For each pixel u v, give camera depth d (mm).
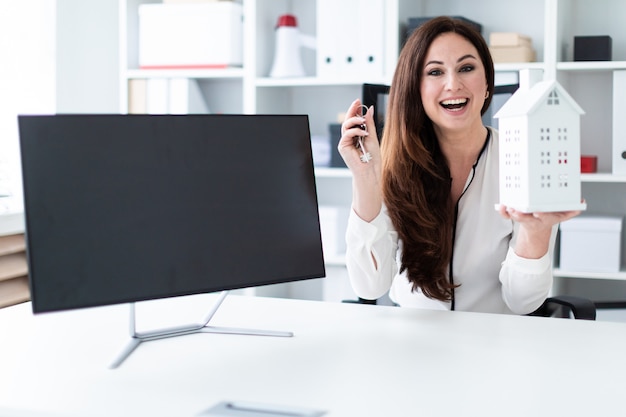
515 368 1279
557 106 1399
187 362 1312
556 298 2066
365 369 1269
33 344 1425
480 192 1971
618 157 2867
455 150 1983
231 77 3355
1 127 3020
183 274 1379
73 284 1279
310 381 1207
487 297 1975
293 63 3312
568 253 2914
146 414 1074
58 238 1271
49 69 3170
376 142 1742
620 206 3160
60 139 1284
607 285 3225
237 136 1450
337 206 3363
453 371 1259
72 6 3270
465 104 1892
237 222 1438
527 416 1062
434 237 1911
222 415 1071
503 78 2951
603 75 3127
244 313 1664
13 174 3035
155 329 1524
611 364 1305
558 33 2900
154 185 1361
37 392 1162
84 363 1307
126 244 1329
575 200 1428
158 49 3383
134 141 1349
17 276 2582
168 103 3354
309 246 1511
